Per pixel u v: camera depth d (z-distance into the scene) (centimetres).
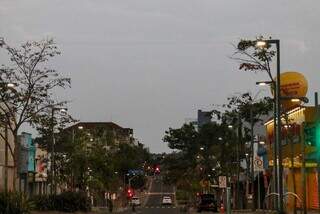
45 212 5391
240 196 7262
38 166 7719
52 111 4884
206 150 9362
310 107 5003
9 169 6212
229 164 7494
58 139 6731
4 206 3788
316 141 2720
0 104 4953
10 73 4297
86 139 7456
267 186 5962
